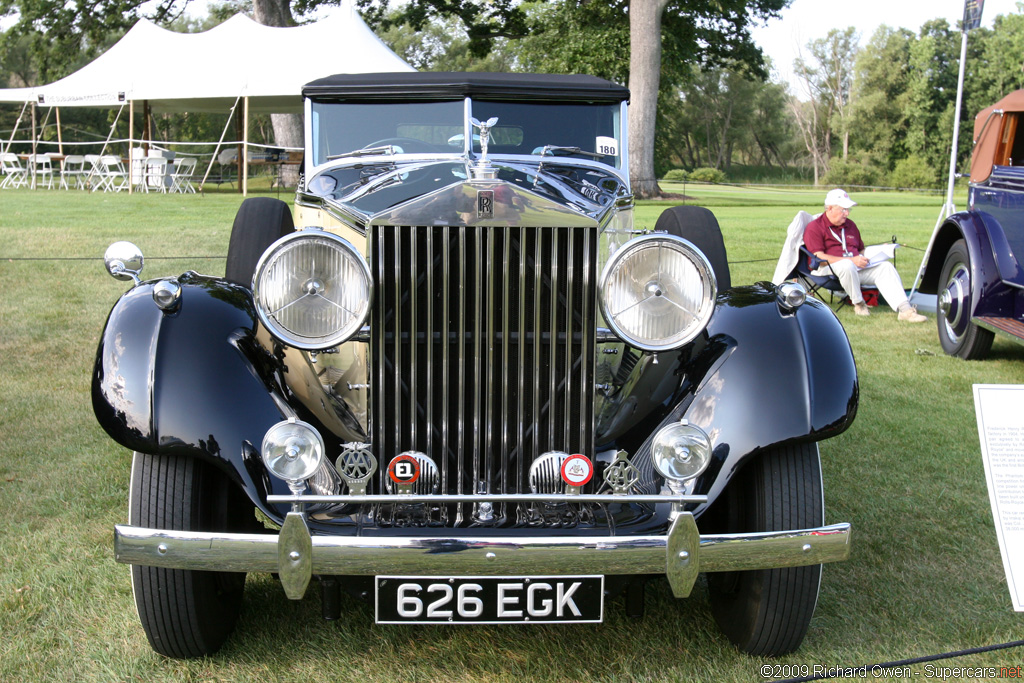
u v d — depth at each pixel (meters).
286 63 17.03
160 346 2.41
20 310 6.95
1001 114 6.25
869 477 4.09
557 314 2.43
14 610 2.80
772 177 68.75
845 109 61.66
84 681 2.47
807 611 2.53
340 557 2.16
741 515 2.68
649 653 2.69
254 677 2.53
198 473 2.48
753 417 2.43
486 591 2.25
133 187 20.14
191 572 2.43
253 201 3.91
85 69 19.03
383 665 2.61
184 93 17.59
